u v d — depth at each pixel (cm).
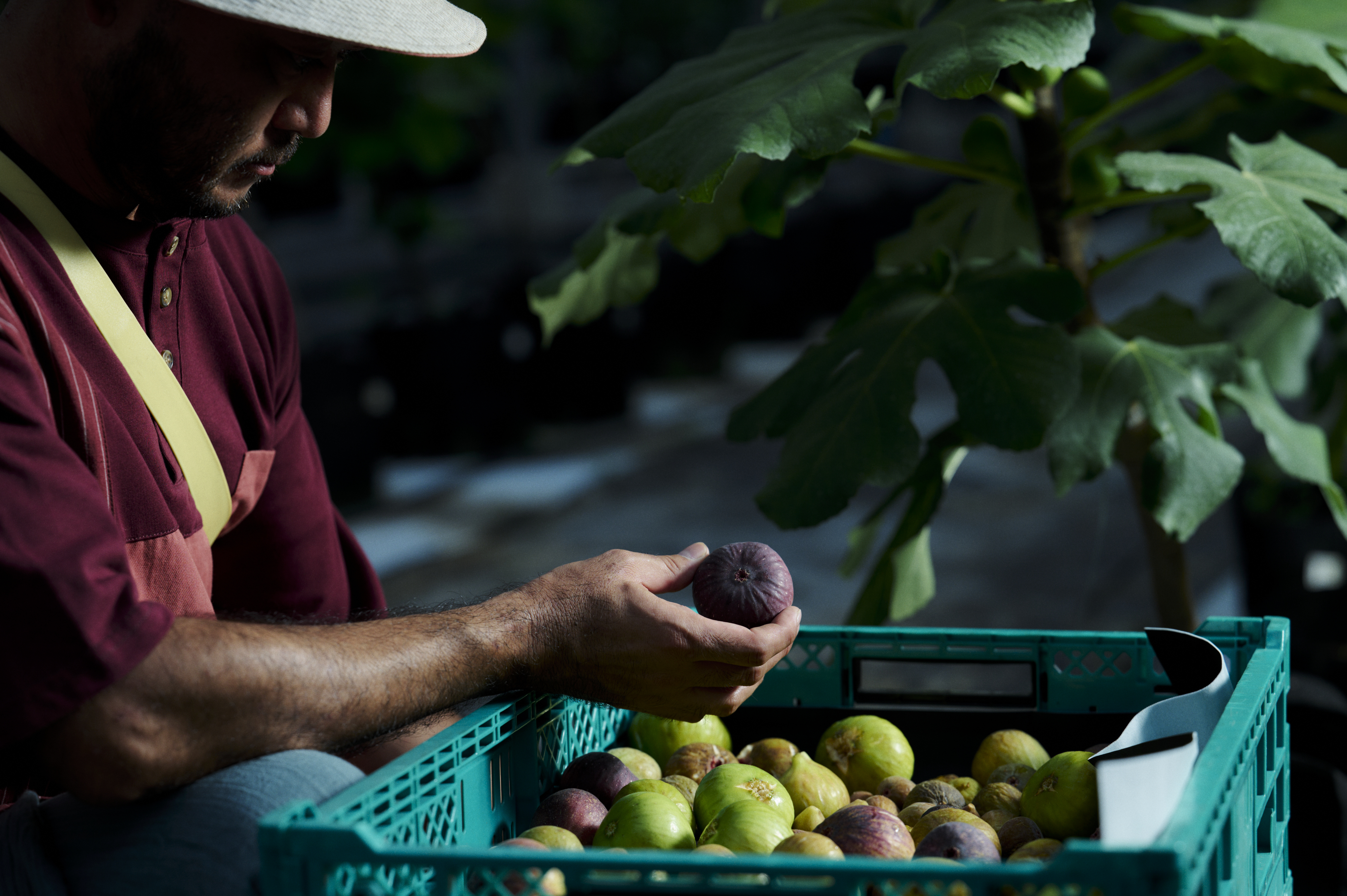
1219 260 1319
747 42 203
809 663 166
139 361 146
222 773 111
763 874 92
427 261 1622
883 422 181
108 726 106
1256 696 120
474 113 776
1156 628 137
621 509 709
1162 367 196
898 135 2009
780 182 204
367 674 118
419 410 825
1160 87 208
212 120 132
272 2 122
